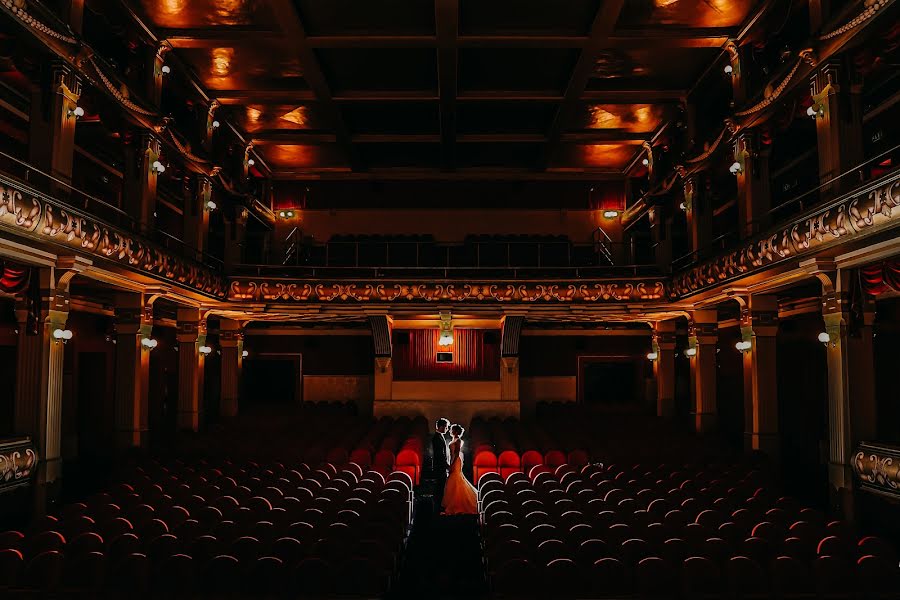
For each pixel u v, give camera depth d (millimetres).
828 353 10609
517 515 8625
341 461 13484
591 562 7160
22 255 9531
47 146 9992
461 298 18250
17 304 10141
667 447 14508
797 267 11352
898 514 9875
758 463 12312
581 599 6602
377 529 8008
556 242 20656
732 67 13734
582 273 20719
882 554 7133
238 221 18984
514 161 21844
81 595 6480
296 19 12781
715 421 17125
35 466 10008
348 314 18500
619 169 22562
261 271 20797
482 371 21453
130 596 6500
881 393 13727
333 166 22281
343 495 9805
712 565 6551
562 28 13477
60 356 10492
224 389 20328
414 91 16516
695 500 9078
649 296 17781
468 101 16734
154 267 12688
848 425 10156
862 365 10219
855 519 9984
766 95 11938
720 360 22109
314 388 24672
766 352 13797
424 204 23172
